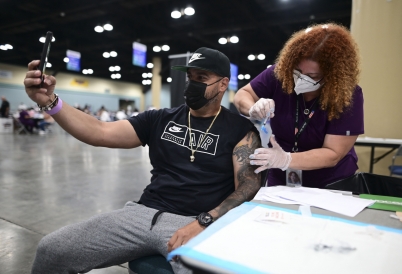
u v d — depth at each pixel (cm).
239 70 1723
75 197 337
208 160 118
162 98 2284
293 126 136
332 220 72
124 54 1486
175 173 119
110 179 431
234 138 121
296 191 111
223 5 824
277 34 1056
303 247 56
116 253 106
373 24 275
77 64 1290
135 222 108
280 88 140
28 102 1736
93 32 1127
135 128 129
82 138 117
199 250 53
